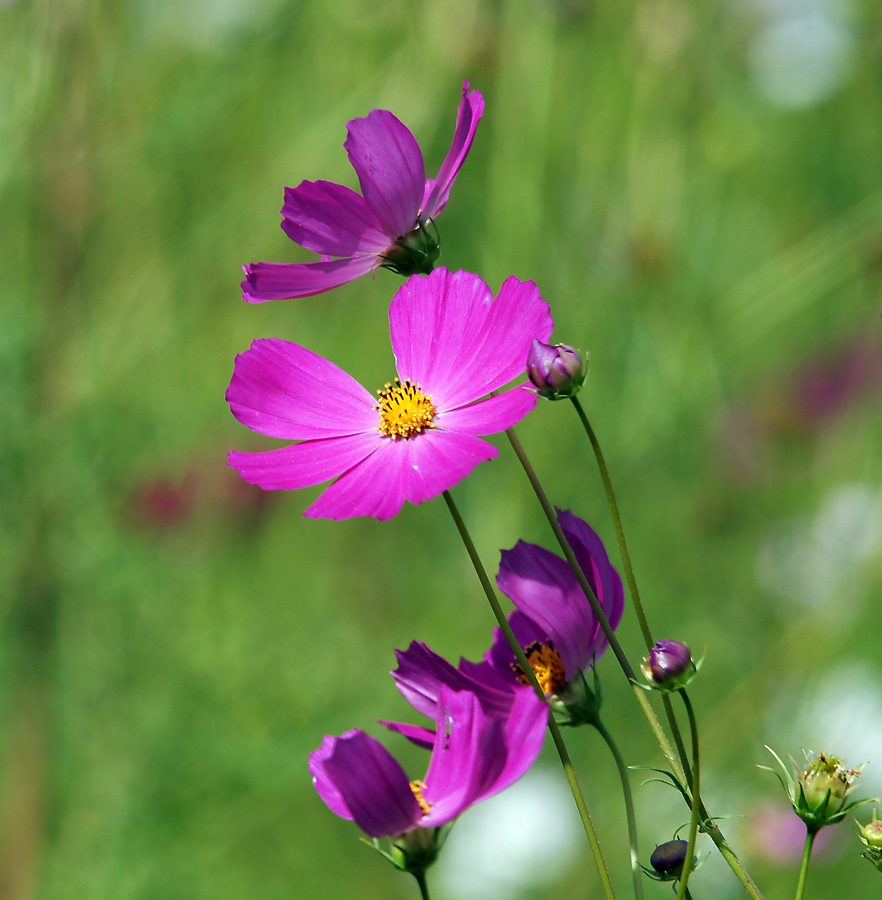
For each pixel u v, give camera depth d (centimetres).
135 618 243
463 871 236
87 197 232
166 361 250
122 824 233
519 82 247
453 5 243
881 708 229
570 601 115
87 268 238
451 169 119
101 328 238
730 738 235
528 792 243
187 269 239
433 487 114
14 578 234
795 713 233
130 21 234
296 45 246
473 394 116
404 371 118
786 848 214
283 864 243
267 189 238
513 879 231
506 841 236
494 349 117
